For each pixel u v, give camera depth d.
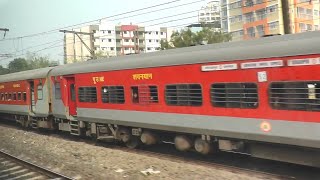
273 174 10.44
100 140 17.61
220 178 10.44
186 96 12.26
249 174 10.66
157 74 13.25
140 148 15.72
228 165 11.88
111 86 15.47
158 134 14.34
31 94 23.52
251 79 10.35
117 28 109.50
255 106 10.31
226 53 10.98
